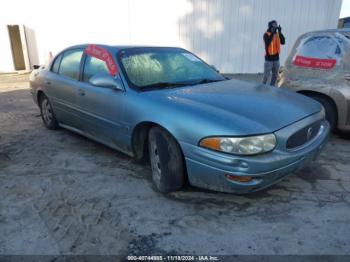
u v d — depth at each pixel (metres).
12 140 4.63
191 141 2.64
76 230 2.53
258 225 2.57
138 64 3.55
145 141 3.28
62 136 4.78
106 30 12.89
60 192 3.12
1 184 3.30
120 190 3.14
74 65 4.17
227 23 12.63
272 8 12.38
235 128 2.48
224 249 2.30
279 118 2.70
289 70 4.85
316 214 2.71
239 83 3.70
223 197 2.97
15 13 13.19
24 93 8.62
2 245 2.37
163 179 2.97
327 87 4.31
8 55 13.77
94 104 3.67
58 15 13.00
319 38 4.62
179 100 2.95
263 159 2.46
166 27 12.70
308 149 2.80
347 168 3.59
